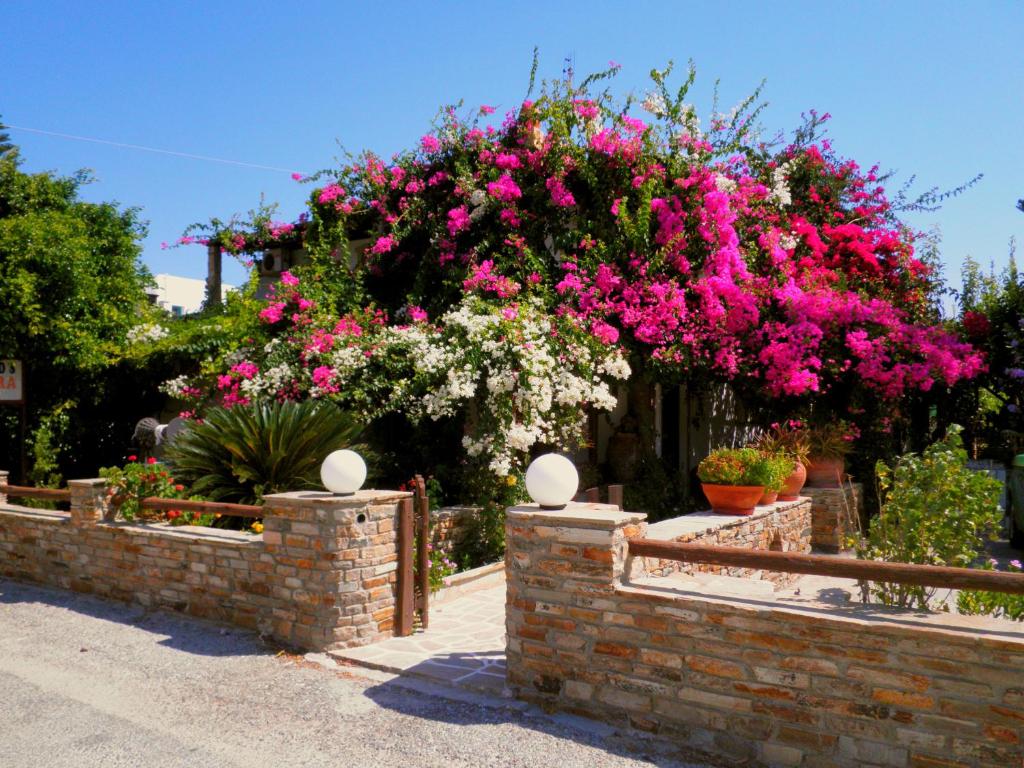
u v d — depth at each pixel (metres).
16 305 11.96
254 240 13.57
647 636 4.35
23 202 15.45
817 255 12.34
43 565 8.30
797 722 3.91
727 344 10.33
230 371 10.55
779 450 8.81
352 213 12.50
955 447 4.82
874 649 3.72
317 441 8.41
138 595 7.35
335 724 4.54
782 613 3.95
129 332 13.20
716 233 10.37
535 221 10.83
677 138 10.50
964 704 3.51
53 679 5.37
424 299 11.68
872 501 10.96
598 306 9.83
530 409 8.93
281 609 6.11
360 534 5.91
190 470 8.40
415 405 9.54
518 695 4.83
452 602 7.22
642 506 10.55
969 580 3.54
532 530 4.77
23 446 11.89
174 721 4.62
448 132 11.87
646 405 11.26
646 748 4.16
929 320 12.65
